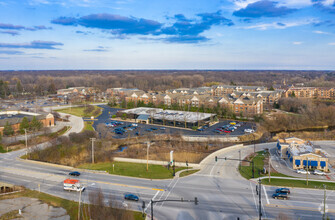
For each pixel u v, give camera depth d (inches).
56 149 4003.4
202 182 2945.4
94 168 3422.7
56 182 2955.2
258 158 3887.8
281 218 2054.6
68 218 2199.8
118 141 4766.2
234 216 2201.0
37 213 2294.5
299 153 3511.3
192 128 5644.7
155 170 3336.6
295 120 6309.1
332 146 4510.3
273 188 2773.1
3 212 2317.9
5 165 3550.7
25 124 5132.9
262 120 6299.2
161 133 5315.0
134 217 2171.5
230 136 5103.3
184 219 2160.4
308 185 2847.0
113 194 2618.1
